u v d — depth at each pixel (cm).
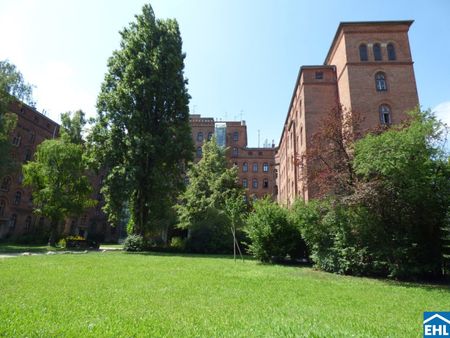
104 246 4347
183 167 3297
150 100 3077
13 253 2183
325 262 1593
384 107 2798
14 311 591
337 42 3189
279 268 1650
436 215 1408
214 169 3644
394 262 1420
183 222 3331
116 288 870
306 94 3225
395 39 2950
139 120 2888
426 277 1449
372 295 927
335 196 1508
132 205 3062
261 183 6756
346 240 1510
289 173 4391
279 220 2008
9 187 4247
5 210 4175
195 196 3394
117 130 2869
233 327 538
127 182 2647
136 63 3008
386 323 600
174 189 3116
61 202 3164
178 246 3017
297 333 511
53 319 550
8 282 897
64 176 3259
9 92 3162
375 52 2945
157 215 3070
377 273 1500
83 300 703
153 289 877
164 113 3222
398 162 1251
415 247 1424
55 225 3306
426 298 911
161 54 3095
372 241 1480
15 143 4403
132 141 2783
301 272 1505
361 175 1531
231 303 736
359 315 659
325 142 1752
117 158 2842
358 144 1456
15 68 3189
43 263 1414
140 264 1548
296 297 842
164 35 3234
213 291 883
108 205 2769
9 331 473
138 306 671
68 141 3522
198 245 2973
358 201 1370
